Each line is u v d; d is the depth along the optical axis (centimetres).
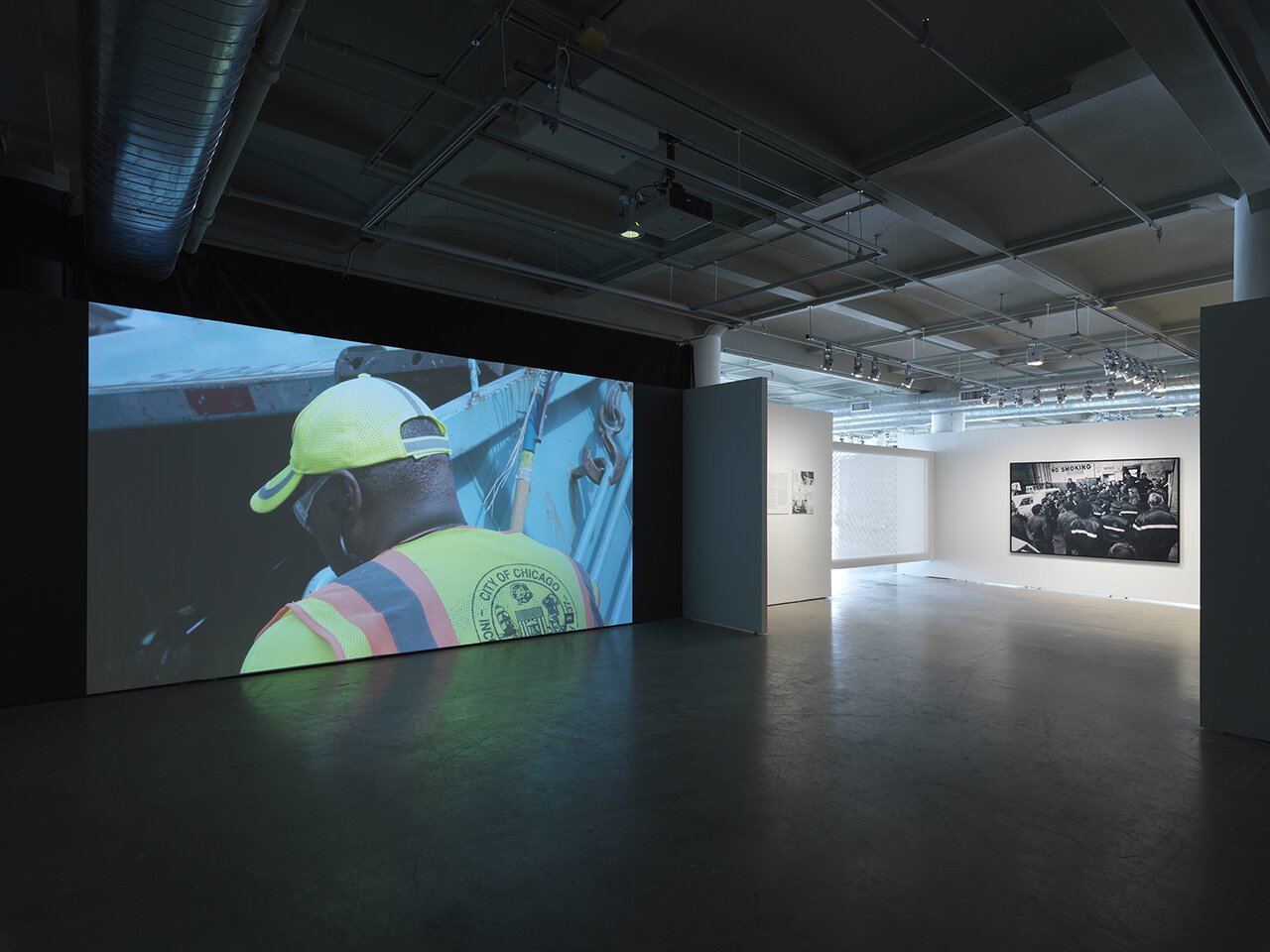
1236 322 451
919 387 1441
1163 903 260
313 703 507
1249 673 445
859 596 1119
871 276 782
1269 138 407
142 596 539
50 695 505
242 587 582
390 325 723
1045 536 1228
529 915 250
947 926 245
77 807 335
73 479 514
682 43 404
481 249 731
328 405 632
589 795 352
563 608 774
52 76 427
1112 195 531
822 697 531
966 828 320
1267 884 274
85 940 234
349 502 640
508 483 740
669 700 521
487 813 331
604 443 820
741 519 812
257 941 234
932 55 410
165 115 319
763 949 232
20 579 495
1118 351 1012
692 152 508
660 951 231
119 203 411
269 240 643
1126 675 603
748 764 396
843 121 475
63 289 550
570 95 402
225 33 267
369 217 575
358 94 428
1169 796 355
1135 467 1121
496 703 510
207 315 618
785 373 1295
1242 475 448
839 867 285
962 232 595
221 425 577
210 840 304
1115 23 320
